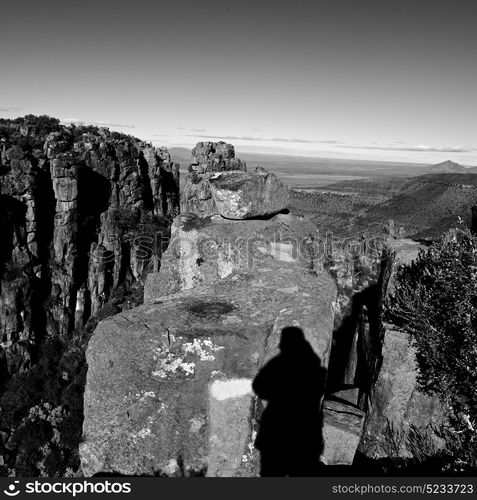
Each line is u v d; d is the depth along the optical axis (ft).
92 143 490.49
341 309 56.49
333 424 30.58
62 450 351.46
